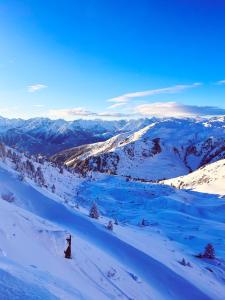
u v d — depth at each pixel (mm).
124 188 171500
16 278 9906
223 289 47844
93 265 27859
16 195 65250
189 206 139125
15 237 23984
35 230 28859
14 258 18469
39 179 124938
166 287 36000
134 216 121750
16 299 8320
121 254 41438
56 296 9789
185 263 52469
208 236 90938
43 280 11766
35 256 21844
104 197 155375
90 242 41188
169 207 139875
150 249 53500
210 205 141625
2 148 126750
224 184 191375
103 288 24172
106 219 77750
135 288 28562
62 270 22203
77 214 62344
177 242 81875
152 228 98125
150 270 39094
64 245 28391
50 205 65688
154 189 170500
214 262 64062
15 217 29703
